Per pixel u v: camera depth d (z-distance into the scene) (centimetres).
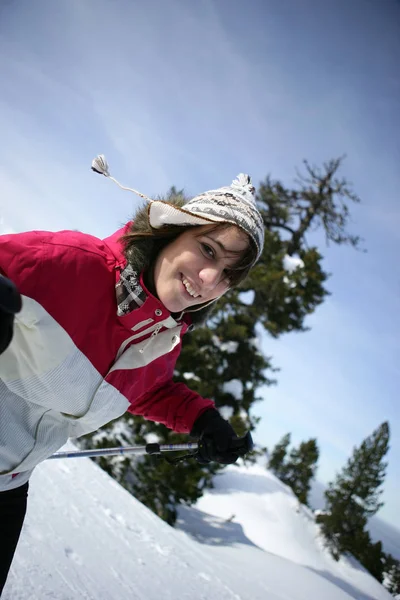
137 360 155
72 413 154
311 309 1633
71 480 604
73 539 379
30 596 234
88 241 146
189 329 184
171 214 148
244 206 154
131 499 729
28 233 136
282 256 1595
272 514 2206
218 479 2402
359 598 1130
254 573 817
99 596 285
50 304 133
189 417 203
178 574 470
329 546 2045
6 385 144
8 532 157
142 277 149
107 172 160
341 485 2412
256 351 1488
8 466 152
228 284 159
